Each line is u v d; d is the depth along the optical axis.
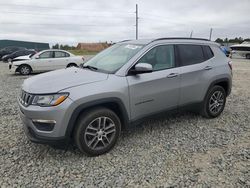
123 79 3.66
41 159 3.48
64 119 3.20
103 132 3.57
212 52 5.04
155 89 3.99
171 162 3.39
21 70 13.02
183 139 4.13
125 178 3.03
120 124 3.75
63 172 3.16
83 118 3.37
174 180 2.98
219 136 4.27
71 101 3.20
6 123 4.91
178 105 4.44
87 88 3.34
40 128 3.27
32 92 3.31
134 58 3.86
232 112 5.66
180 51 4.48
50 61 13.43
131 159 3.47
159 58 4.17
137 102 3.82
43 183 2.94
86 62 4.66
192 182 2.94
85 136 3.41
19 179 3.01
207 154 3.62
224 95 5.25
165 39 4.38
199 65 4.66
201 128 4.62
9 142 4.02
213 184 2.89
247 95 7.63
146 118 4.05
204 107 4.94
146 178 3.02
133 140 4.08
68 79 3.52
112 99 3.51
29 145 3.91
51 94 3.20
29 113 3.25
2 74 13.55
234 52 32.88
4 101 6.71
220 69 5.01
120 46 4.55
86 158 3.50
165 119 5.06
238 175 3.07
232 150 3.74
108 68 3.93
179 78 4.30
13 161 3.42
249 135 4.32
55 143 3.28
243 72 14.54
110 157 3.54
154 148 3.80
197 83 4.62
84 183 2.93
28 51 23.81
